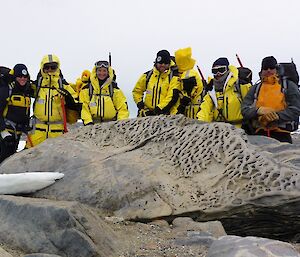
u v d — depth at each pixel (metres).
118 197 4.97
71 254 3.87
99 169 5.30
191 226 4.57
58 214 4.00
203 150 5.30
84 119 7.33
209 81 7.44
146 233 4.43
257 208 4.76
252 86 6.73
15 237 4.09
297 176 4.79
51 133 7.33
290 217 4.80
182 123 5.84
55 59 7.36
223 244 3.51
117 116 7.47
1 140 7.21
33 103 7.42
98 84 7.43
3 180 5.11
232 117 7.08
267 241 3.46
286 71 6.53
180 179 5.09
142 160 5.36
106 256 3.90
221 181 4.97
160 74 7.59
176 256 3.92
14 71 7.19
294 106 6.38
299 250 4.39
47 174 5.29
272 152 5.30
